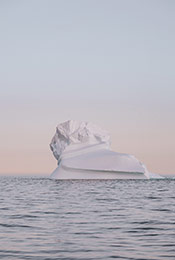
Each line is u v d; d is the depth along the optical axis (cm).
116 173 8088
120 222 2108
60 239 1609
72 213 2547
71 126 8738
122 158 8188
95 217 2328
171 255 1332
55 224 2031
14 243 1520
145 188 5906
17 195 4356
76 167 8069
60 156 8519
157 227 1930
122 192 4906
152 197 4084
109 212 2605
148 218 2283
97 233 1755
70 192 4875
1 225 1992
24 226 1959
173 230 1839
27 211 2670
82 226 1962
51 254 1348
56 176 8244
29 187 6256
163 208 2888
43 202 3397
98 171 7994
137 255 1334
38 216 2380
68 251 1392
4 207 2958
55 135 9025
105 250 1409
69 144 8631
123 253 1363
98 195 4347
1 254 1341
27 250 1402
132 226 1962
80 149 8544
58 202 3400
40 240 1584
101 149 8669
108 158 8188
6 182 8681
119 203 3322
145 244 1512
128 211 2672
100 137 8812
